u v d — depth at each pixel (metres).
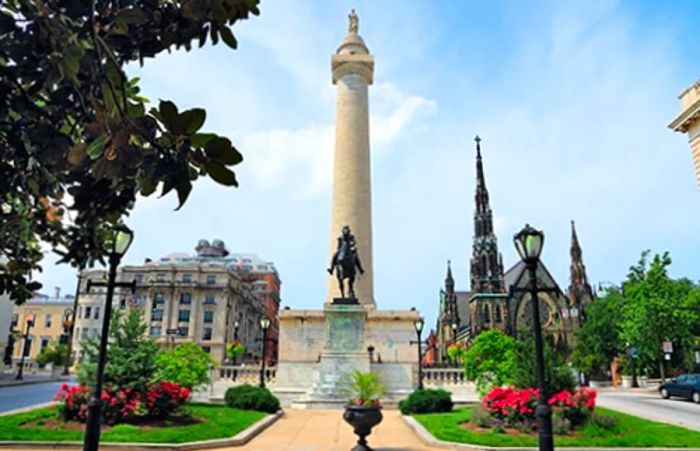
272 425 21.16
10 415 18.83
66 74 3.13
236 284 103.31
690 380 36.34
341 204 46.41
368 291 44.56
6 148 3.80
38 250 5.13
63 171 3.86
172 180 3.21
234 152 3.19
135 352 18.73
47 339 104.12
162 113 3.07
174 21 3.83
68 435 15.93
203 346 93.50
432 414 23.56
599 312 75.00
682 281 57.31
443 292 120.62
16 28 3.29
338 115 49.19
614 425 18.64
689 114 36.56
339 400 28.28
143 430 16.77
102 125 3.17
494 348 27.00
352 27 54.28
